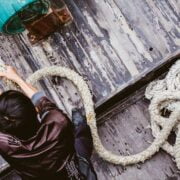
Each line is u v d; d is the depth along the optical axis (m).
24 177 1.90
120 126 2.42
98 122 2.44
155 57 2.45
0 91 2.51
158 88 2.38
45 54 2.55
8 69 2.20
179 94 2.33
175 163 2.32
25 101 1.75
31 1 2.07
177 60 2.41
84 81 2.44
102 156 2.34
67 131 1.87
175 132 2.34
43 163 1.84
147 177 2.33
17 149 1.80
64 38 2.55
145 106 2.42
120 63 2.47
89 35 2.54
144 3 2.55
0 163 2.40
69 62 2.52
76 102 2.46
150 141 2.37
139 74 2.40
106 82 2.46
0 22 2.17
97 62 2.49
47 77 2.51
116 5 2.56
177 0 2.52
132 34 2.51
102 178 2.37
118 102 2.45
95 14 2.56
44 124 1.84
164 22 2.50
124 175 2.35
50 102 1.98
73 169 1.92
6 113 1.72
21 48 2.57
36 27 2.44
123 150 2.38
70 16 2.54
